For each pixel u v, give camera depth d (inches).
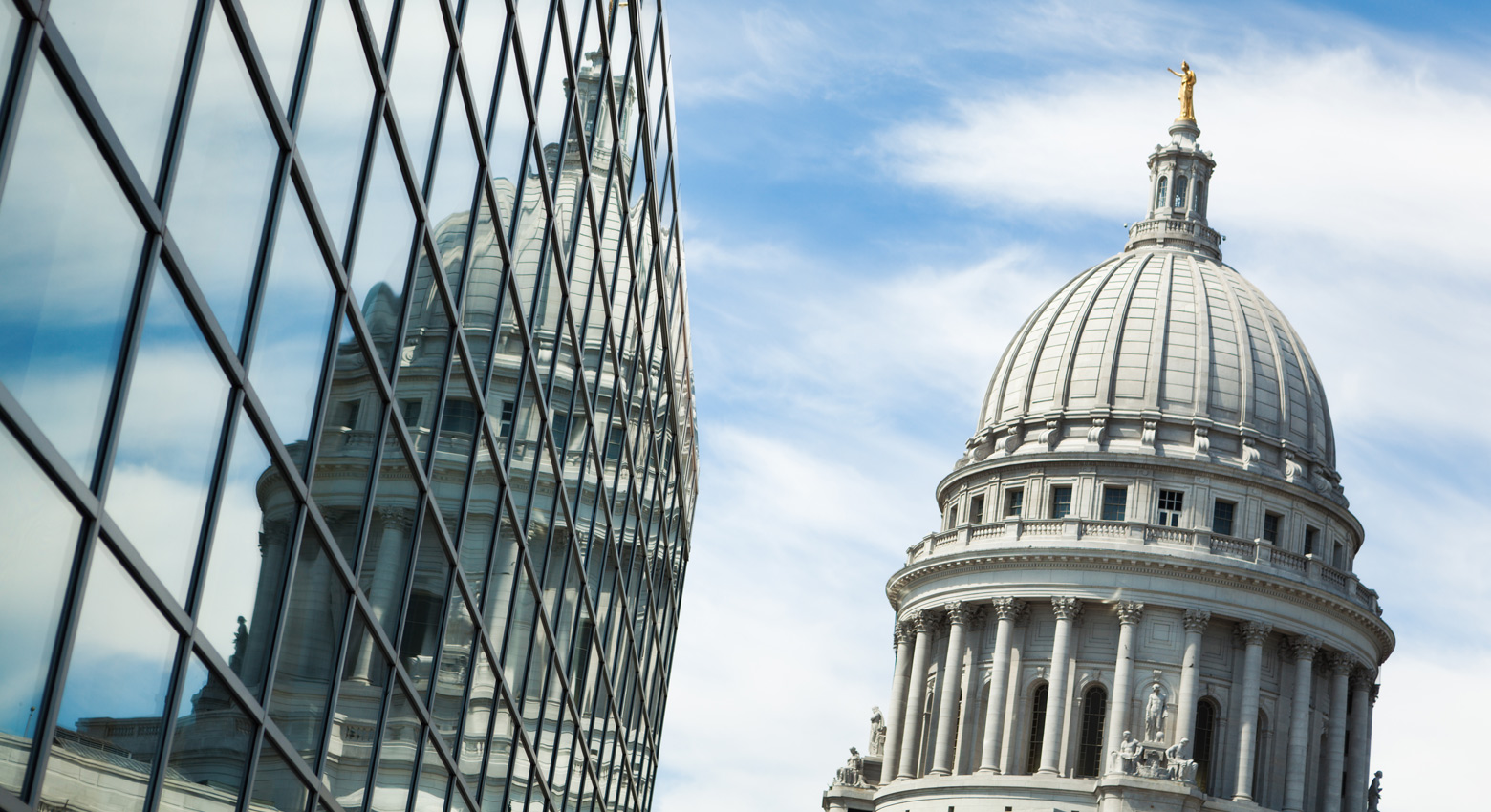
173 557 609.6
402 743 970.7
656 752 2405.3
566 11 1163.3
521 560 1248.8
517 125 1072.8
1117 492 4687.5
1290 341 5132.9
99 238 533.3
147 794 610.2
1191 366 4877.0
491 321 1074.1
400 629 935.0
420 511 947.3
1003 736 4498.0
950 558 4697.3
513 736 1284.4
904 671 4852.4
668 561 2199.8
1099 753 4443.9
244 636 692.1
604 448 1562.5
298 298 716.7
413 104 845.8
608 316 1489.9
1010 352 5216.5
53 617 526.3
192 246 600.1
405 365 893.2
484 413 1075.3
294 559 743.1
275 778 757.9
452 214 948.6
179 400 601.0
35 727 523.8
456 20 896.9
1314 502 4722.0
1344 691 4576.8
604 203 1411.2
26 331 493.7
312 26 689.0
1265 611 4498.0
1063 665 4473.4
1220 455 4744.1
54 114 499.2
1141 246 5388.8
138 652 588.4
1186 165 5477.4
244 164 638.5
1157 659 4451.3
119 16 528.1
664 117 1697.8
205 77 594.6
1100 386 4869.6
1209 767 4431.6
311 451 751.1
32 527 507.5
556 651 1435.8
